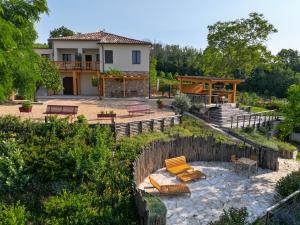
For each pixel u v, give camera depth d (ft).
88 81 114.93
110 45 104.94
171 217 33.58
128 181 35.35
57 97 102.27
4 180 33.30
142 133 57.00
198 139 54.29
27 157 36.22
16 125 45.03
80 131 43.73
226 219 26.84
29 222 27.89
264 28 135.44
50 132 42.75
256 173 49.26
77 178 35.24
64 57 115.75
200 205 36.81
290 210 27.55
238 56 142.92
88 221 25.95
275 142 64.80
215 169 50.52
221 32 142.82
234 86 96.73
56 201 29.09
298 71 224.53
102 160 36.99
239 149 53.93
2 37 30.19
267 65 141.38
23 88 40.50
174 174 46.32
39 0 39.50
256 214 34.76
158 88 133.08
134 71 107.55
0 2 31.86
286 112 49.78
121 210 29.55
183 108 82.69
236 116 79.71
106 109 78.64
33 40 43.80
